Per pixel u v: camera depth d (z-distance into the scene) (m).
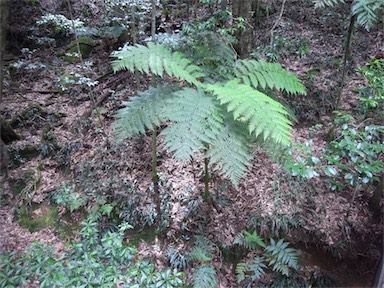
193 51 3.64
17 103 6.16
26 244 4.33
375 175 4.29
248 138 2.93
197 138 2.73
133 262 4.08
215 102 2.98
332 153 4.32
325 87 5.82
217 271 4.04
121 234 4.08
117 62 2.90
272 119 2.63
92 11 7.66
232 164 2.76
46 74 6.87
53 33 7.65
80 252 3.95
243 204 4.46
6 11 6.81
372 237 4.11
